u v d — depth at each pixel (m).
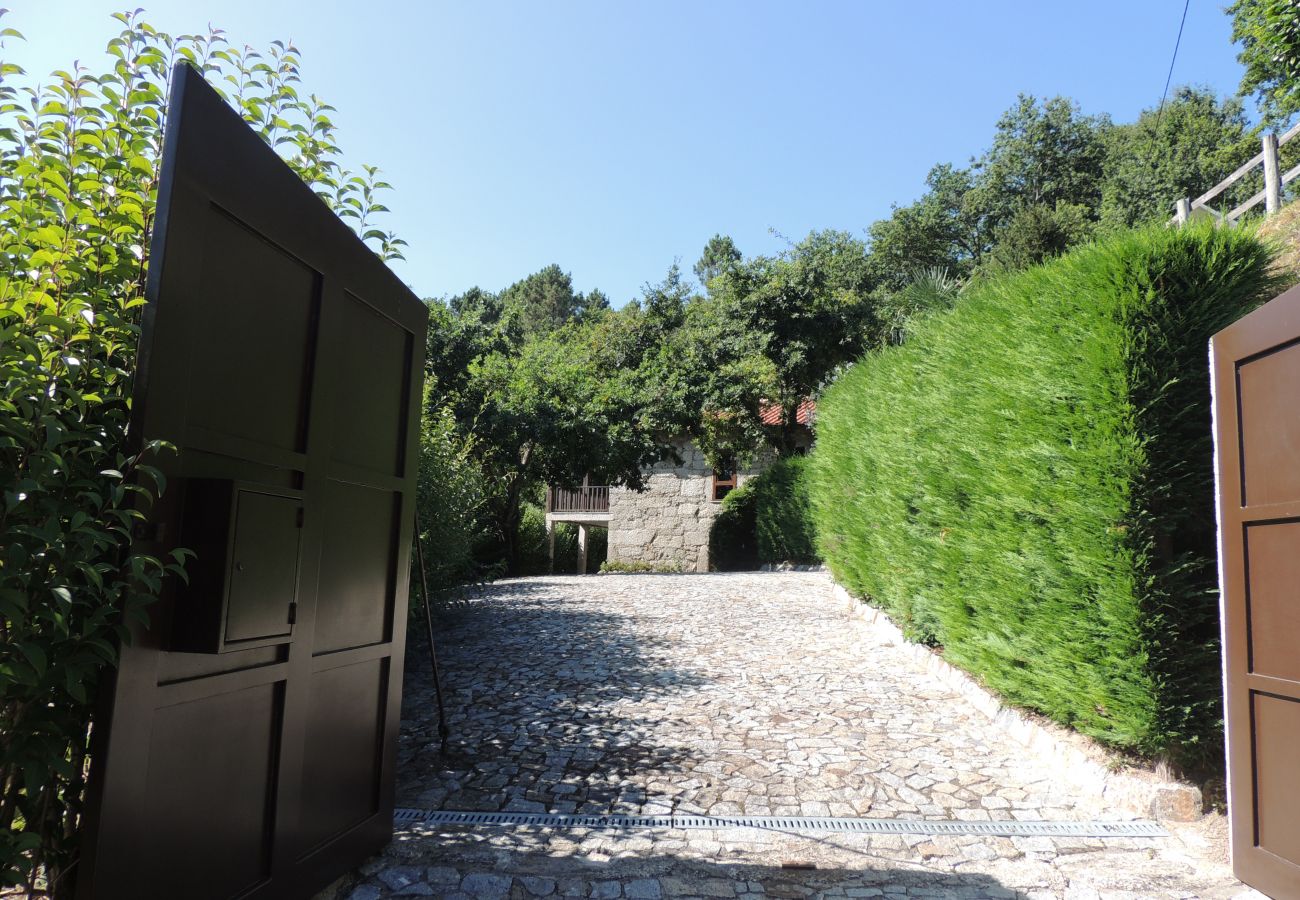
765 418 22.16
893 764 4.40
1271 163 9.27
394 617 3.33
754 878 3.06
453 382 14.40
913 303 10.07
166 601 1.96
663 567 23.25
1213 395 3.29
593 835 3.45
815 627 8.70
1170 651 3.85
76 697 1.73
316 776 2.71
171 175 1.88
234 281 2.19
